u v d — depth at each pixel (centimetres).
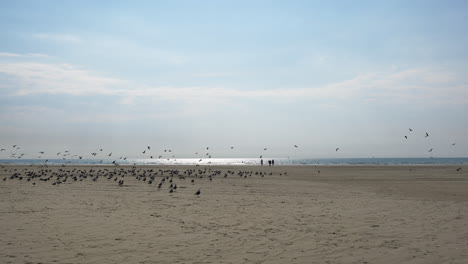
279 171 7412
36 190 2978
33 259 1019
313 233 1398
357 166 10106
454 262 1038
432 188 3497
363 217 1759
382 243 1250
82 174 5394
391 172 6750
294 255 1100
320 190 3253
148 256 1070
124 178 4853
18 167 8994
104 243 1208
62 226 1457
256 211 1931
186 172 6500
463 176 5431
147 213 1816
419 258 1077
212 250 1145
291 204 2233
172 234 1355
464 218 1747
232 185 3791
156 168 9062
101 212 1817
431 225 1567
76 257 1047
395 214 1856
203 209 1986
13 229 1384
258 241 1266
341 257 1084
